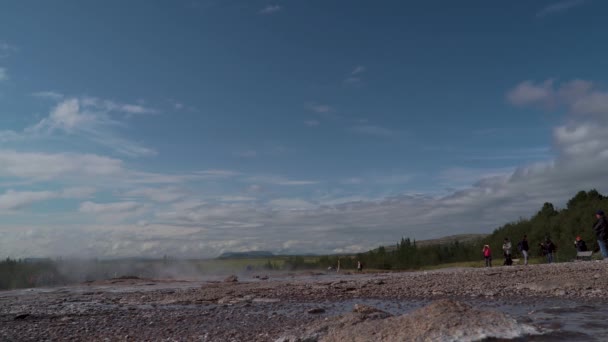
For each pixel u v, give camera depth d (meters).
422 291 18.66
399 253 93.25
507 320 7.82
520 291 16.86
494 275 22.23
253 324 11.95
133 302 19.23
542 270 22.45
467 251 84.06
